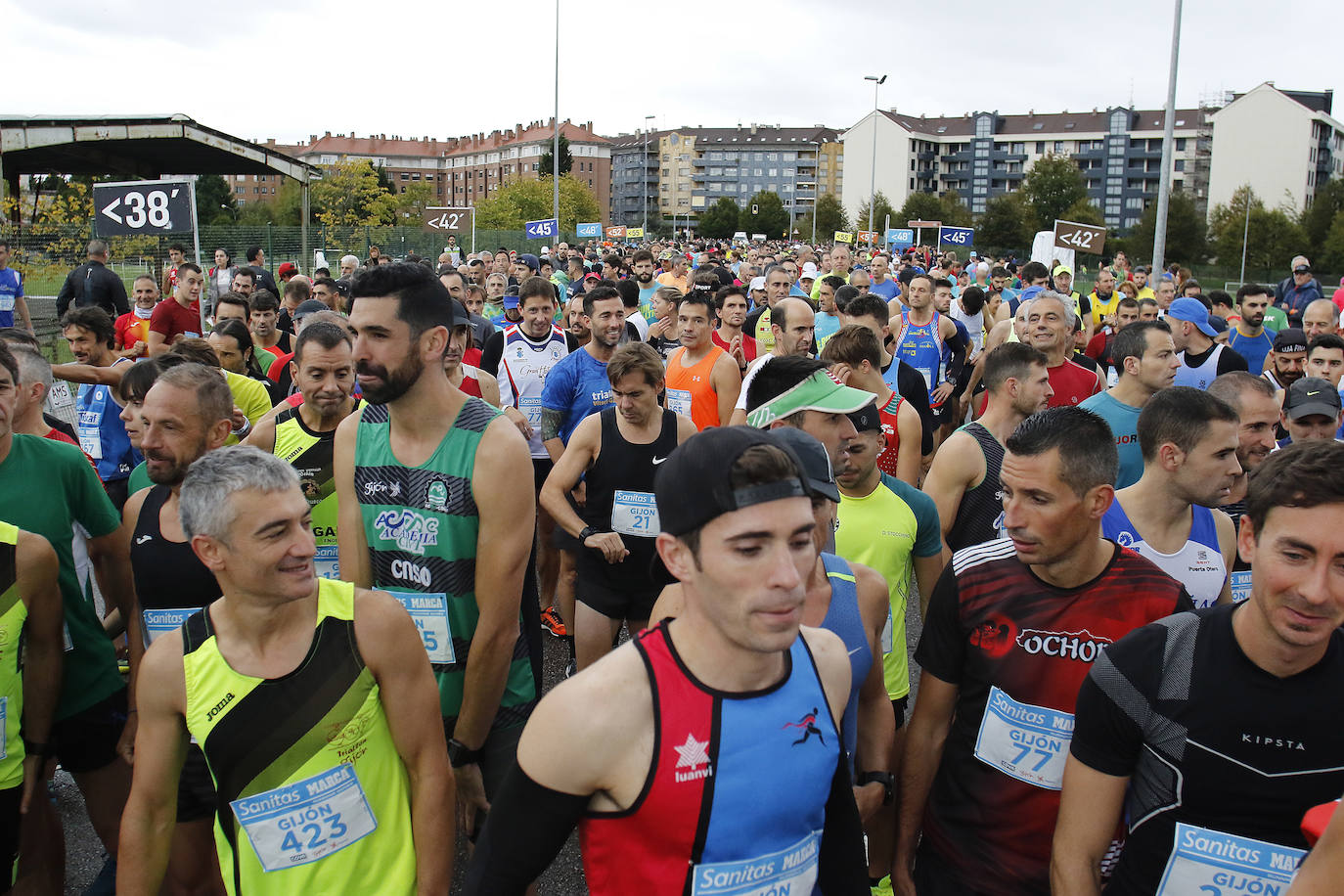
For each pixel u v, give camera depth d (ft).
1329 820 5.54
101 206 36.09
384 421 9.68
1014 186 440.04
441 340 9.11
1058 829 7.36
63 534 10.46
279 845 7.30
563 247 74.95
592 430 14.87
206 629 7.29
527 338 23.31
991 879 8.29
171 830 7.60
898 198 432.66
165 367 12.21
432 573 9.51
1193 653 6.67
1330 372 19.58
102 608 19.19
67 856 12.25
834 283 35.29
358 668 7.38
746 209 374.02
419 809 7.77
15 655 9.23
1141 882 7.02
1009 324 30.14
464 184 491.31
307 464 12.64
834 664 6.15
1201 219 225.97
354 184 176.35
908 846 8.91
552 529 19.67
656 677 5.43
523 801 5.52
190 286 30.09
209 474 6.88
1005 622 8.15
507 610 9.44
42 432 13.24
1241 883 6.62
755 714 5.49
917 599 22.00
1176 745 6.67
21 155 61.46
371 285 8.73
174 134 56.29
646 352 14.44
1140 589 7.96
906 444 15.66
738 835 5.48
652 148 531.50
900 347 30.71
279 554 6.89
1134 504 10.32
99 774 10.86
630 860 5.55
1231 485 9.95
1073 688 7.97
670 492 5.36
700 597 5.30
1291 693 6.41
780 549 5.15
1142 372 14.47
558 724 5.37
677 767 5.37
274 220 214.48
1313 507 5.90
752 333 32.60
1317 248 206.80
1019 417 12.81
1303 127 330.13
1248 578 11.29
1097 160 428.56
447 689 9.84
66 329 18.83
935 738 8.77
